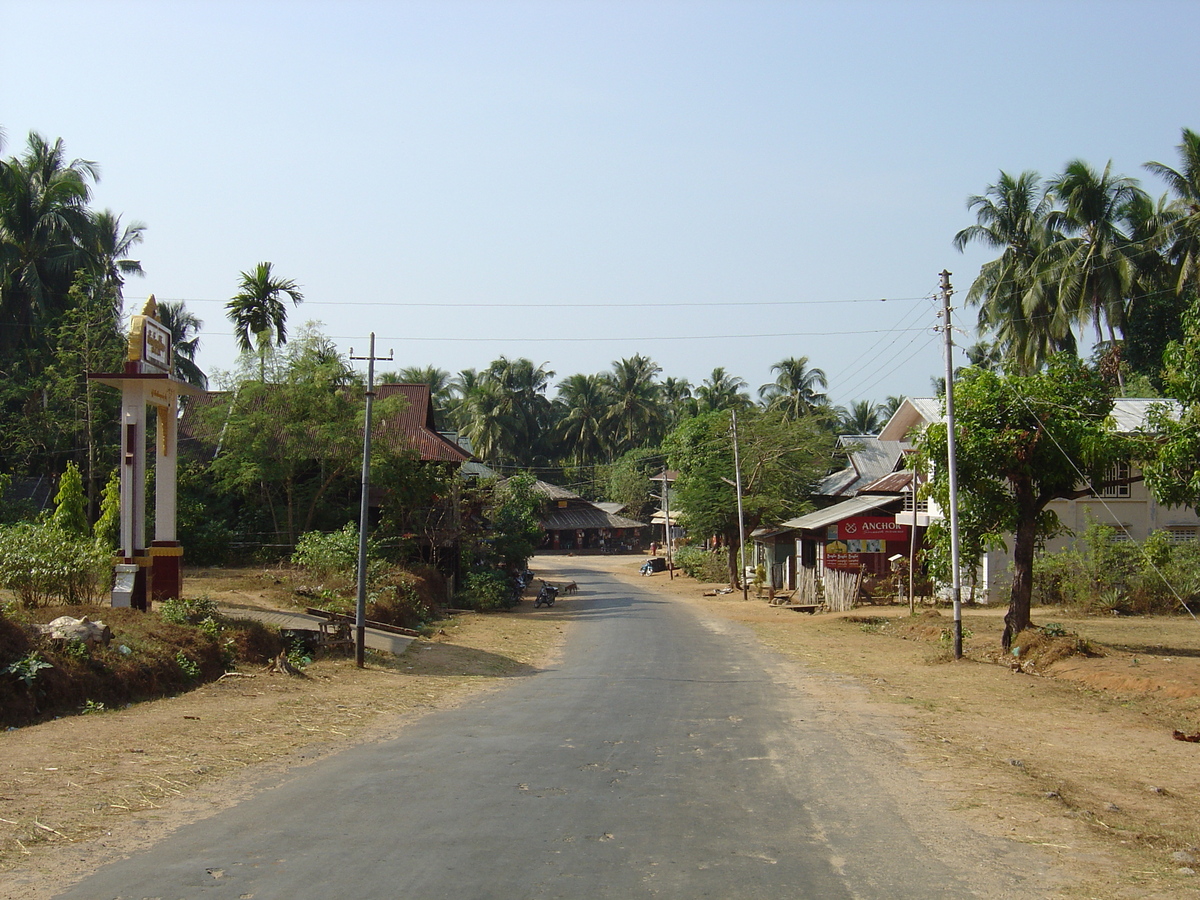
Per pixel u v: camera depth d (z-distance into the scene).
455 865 5.76
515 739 10.62
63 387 36.31
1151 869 6.06
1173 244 38.44
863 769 9.14
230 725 11.05
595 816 7.05
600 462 97.44
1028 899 5.40
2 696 10.69
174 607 16.67
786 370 84.62
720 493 47.66
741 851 6.20
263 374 35.72
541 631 27.48
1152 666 16.83
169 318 54.47
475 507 42.62
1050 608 30.66
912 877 5.73
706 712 13.12
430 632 25.23
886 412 91.56
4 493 35.56
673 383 103.12
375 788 7.88
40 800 7.23
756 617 32.88
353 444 33.75
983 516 20.86
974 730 11.91
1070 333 42.47
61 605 16.19
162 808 7.11
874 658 21.03
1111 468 20.39
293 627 18.64
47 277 41.50
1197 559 29.42
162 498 19.55
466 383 97.94
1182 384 16.23
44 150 42.47
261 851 6.02
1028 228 45.06
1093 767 9.74
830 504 58.28
